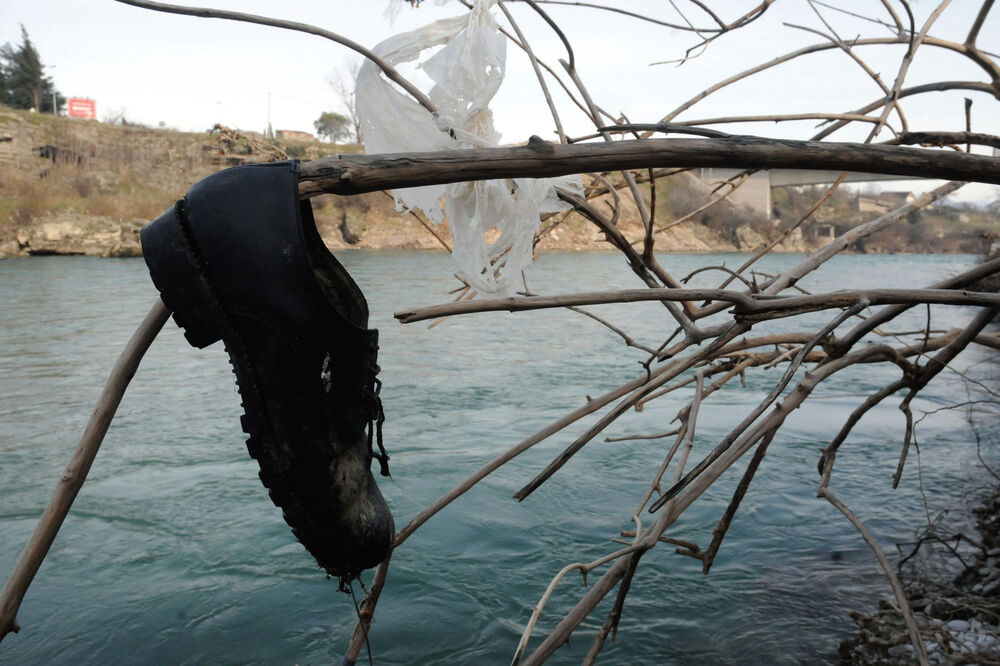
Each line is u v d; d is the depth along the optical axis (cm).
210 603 411
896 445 691
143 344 137
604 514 535
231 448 688
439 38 158
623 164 128
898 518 517
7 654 363
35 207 4247
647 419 787
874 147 137
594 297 162
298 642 375
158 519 526
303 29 153
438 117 152
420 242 4353
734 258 3403
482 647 370
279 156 312
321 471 134
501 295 165
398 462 647
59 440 713
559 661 354
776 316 176
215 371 1037
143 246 122
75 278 2494
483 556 469
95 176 4731
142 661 357
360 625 222
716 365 300
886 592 409
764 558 458
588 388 940
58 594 421
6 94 7450
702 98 265
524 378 998
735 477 605
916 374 282
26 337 1316
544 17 228
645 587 423
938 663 319
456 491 220
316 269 139
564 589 427
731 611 394
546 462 648
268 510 543
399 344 1261
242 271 121
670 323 1507
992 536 480
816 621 379
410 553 472
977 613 369
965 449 678
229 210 121
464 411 826
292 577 443
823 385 955
